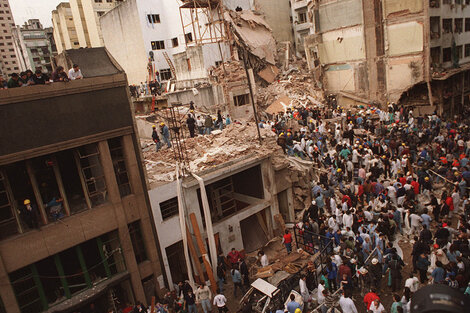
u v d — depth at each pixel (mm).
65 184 14211
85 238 13164
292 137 23922
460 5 35812
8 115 11375
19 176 12758
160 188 14828
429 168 20594
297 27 53469
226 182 20344
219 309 13234
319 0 37875
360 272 12789
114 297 14484
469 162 19453
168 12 44156
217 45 37344
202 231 15867
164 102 32906
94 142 13273
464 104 37281
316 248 15930
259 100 37125
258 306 13094
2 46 118000
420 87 32781
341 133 25734
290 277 13859
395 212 16453
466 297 3984
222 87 33688
